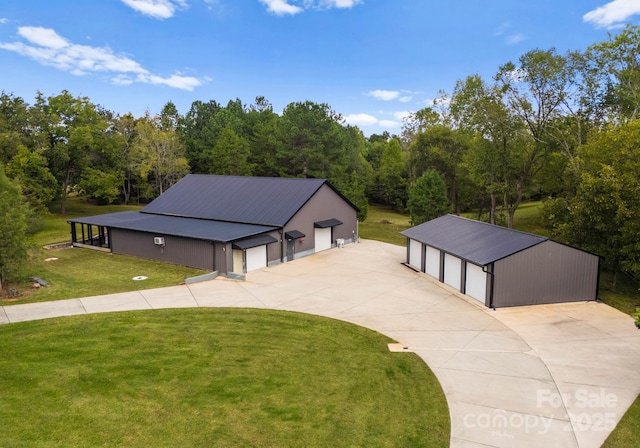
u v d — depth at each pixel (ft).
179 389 39.06
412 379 42.73
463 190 164.25
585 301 69.46
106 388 38.78
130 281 76.33
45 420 33.50
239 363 45.01
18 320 55.57
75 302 63.46
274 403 37.24
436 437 33.32
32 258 70.13
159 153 181.16
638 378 43.42
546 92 110.52
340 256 102.32
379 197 208.95
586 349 50.60
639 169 70.69
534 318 61.46
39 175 130.00
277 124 189.88
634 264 69.05
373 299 69.46
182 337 51.49
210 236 84.64
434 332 55.77
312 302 67.36
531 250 66.39
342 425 34.32
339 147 173.99
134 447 30.66
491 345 51.65
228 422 34.17
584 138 108.17
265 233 92.32
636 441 33.17
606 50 101.86
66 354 45.70
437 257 81.97
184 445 31.14
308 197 102.37
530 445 32.60
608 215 73.36
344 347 50.37
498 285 65.46
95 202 187.83
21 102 144.15
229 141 188.44
